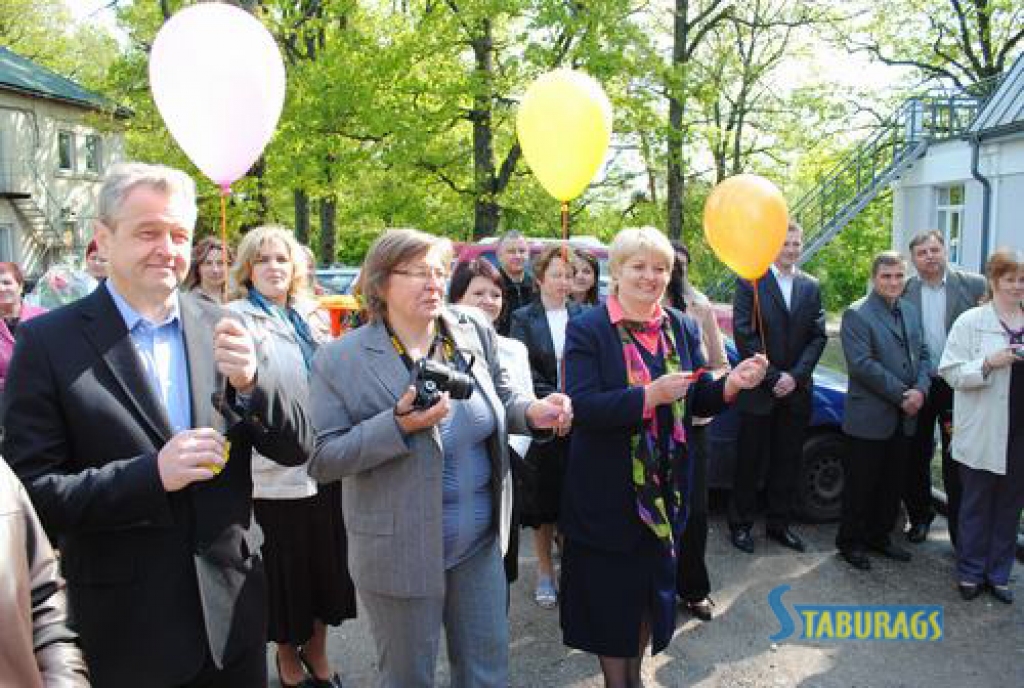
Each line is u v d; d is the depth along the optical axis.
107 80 15.56
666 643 2.82
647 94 14.27
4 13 30.91
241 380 1.91
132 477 1.71
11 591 1.31
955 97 15.37
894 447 4.46
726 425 4.89
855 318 4.45
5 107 21.44
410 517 2.24
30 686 1.31
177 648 1.84
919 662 3.46
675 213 17.70
